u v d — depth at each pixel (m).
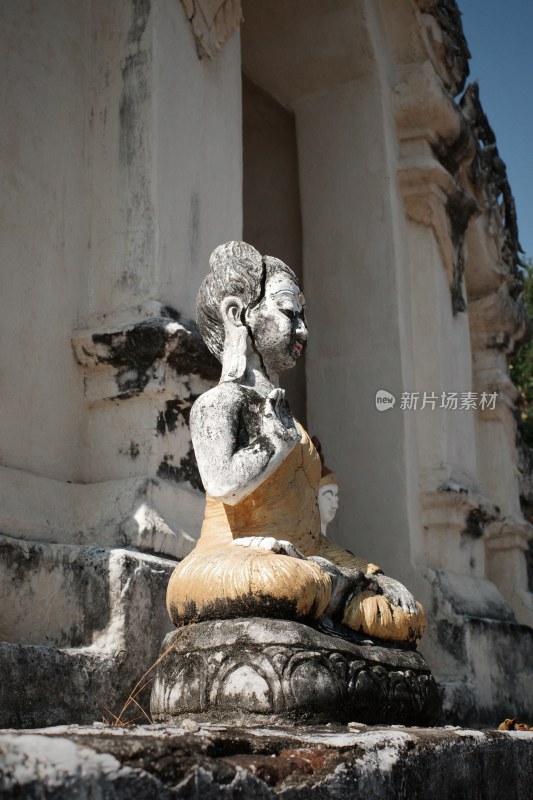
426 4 8.50
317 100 8.48
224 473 3.83
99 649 4.23
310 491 4.21
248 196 9.23
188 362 5.15
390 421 7.69
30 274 5.09
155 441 5.07
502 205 10.58
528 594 9.64
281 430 3.91
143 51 5.60
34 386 4.98
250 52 8.45
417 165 8.21
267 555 3.62
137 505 4.82
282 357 4.25
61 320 5.24
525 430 14.73
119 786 2.07
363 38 8.11
